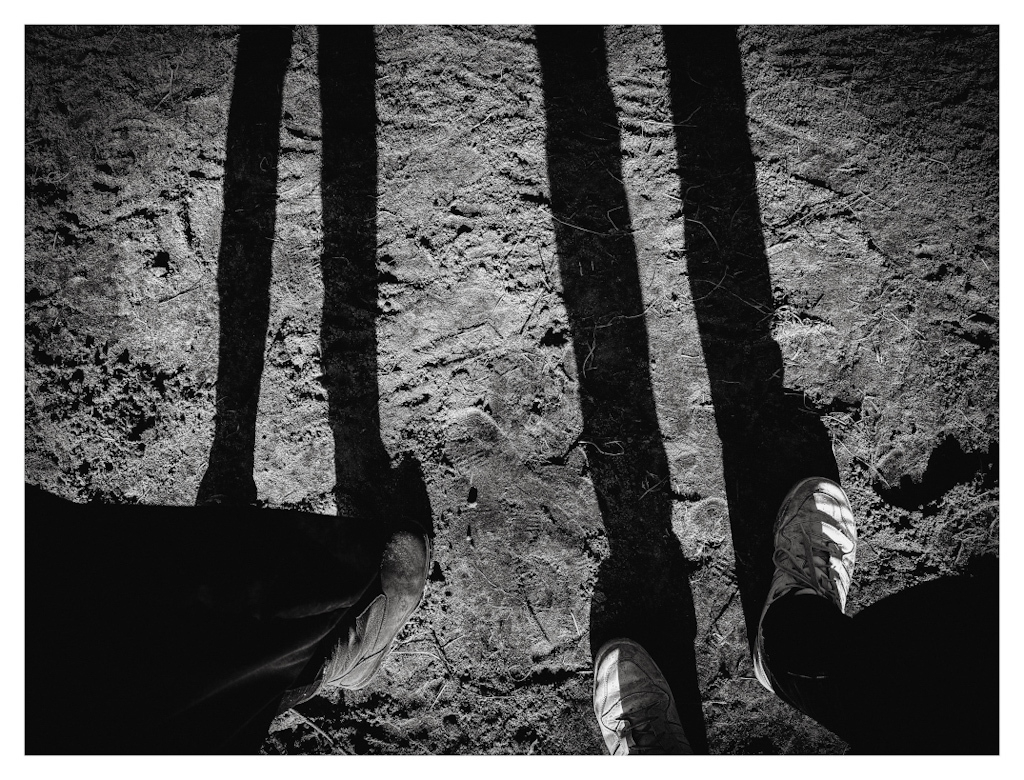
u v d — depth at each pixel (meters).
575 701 1.49
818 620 1.34
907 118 1.59
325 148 1.62
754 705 1.48
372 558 1.35
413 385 1.57
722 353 1.56
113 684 0.75
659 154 1.60
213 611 0.87
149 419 1.58
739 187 1.59
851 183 1.59
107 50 1.66
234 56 1.65
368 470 1.55
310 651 1.08
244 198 1.62
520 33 1.62
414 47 1.63
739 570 1.51
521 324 1.57
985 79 1.58
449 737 1.49
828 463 1.53
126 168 1.64
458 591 1.52
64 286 1.62
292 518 1.26
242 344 1.59
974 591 1.47
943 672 1.45
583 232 1.58
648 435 1.54
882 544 1.50
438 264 1.59
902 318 1.56
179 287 1.61
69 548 0.80
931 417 1.53
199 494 1.56
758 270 1.57
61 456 1.58
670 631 1.50
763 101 1.61
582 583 1.52
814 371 1.55
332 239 1.60
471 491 1.54
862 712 1.24
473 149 1.61
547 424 1.55
